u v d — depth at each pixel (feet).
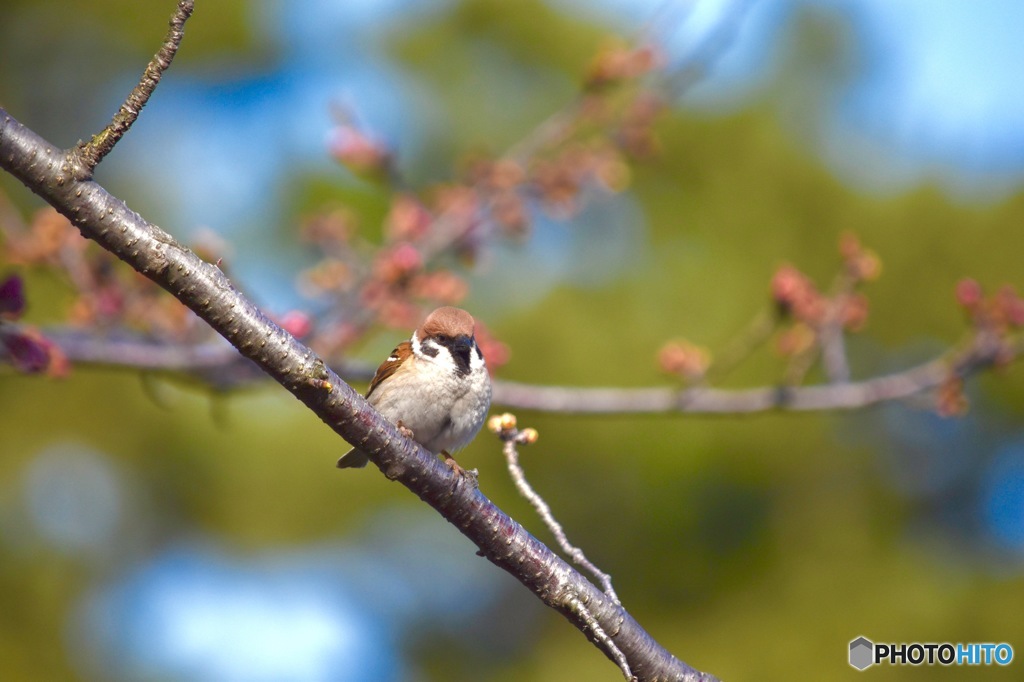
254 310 14.39
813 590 47.91
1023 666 46.19
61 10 48.44
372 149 28.27
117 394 45.44
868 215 52.08
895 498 50.57
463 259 29.04
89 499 46.37
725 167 51.98
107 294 25.02
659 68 29.07
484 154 30.22
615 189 29.25
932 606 47.70
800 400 26.94
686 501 47.80
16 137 13.38
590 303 48.11
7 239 25.22
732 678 46.09
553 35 52.21
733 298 49.29
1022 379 50.75
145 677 45.62
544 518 16.52
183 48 49.08
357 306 25.96
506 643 52.31
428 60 51.26
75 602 46.01
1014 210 52.21
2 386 45.37
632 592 48.37
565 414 26.71
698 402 26.94
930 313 51.90
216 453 45.34
